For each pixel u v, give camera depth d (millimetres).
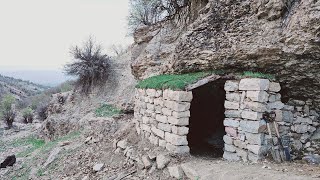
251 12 6895
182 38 8297
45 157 10609
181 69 8320
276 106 6363
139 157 7379
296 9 5828
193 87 6734
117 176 7043
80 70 16188
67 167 8844
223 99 8734
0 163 11102
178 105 6562
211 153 7777
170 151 6766
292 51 5844
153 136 7660
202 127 9297
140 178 6625
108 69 16250
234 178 5109
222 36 7258
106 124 11758
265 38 6391
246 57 6707
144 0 13570
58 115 16250
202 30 7758
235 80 6605
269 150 6109
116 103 14008
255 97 6016
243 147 6246
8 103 25500
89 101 15719
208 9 8180
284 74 6438
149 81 8422
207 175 5465
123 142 8625
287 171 5383
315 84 6242
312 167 5688
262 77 6168
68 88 31672
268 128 6094
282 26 6203
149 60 11406
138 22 15719
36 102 35406
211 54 7340
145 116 8211
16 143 16625
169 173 6266
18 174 9891
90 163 8539
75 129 13688
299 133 6613
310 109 6820
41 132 17219
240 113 6344
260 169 5492
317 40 5352
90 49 16484
